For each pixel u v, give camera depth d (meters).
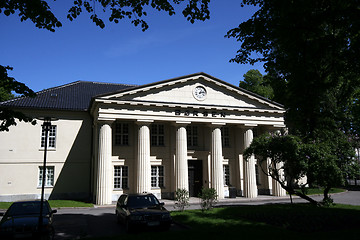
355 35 10.67
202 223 13.27
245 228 11.84
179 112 27.08
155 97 26.55
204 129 30.66
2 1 9.04
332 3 9.72
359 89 16.03
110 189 24.22
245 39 13.09
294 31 10.05
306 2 9.18
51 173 27.83
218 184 27.39
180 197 17.84
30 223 10.60
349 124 17.50
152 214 12.64
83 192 28.14
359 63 10.66
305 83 11.22
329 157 16.66
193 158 29.45
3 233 10.23
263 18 11.75
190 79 27.75
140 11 9.70
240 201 25.58
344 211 15.94
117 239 10.08
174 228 13.12
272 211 16.30
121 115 25.27
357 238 9.62
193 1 9.53
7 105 26.39
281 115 30.88
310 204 20.11
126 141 28.00
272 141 18.36
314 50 10.36
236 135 31.44
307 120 13.88
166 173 28.53
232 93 29.27
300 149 17.33
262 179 31.50
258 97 29.80
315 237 9.97
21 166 26.78
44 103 28.33
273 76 14.27
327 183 16.92
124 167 27.53
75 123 29.05
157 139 28.94
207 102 28.22
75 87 33.66
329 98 16.56
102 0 9.45
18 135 27.11
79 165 28.47
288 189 19.00
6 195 25.94
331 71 11.56
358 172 17.50
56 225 14.80
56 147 28.06
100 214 18.67
